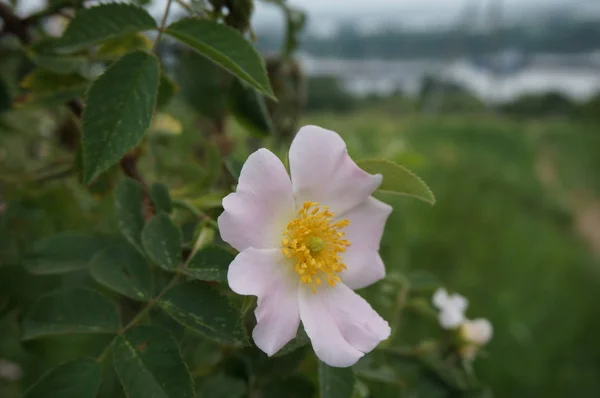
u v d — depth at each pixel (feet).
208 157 0.63
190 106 0.73
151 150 0.72
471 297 2.13
